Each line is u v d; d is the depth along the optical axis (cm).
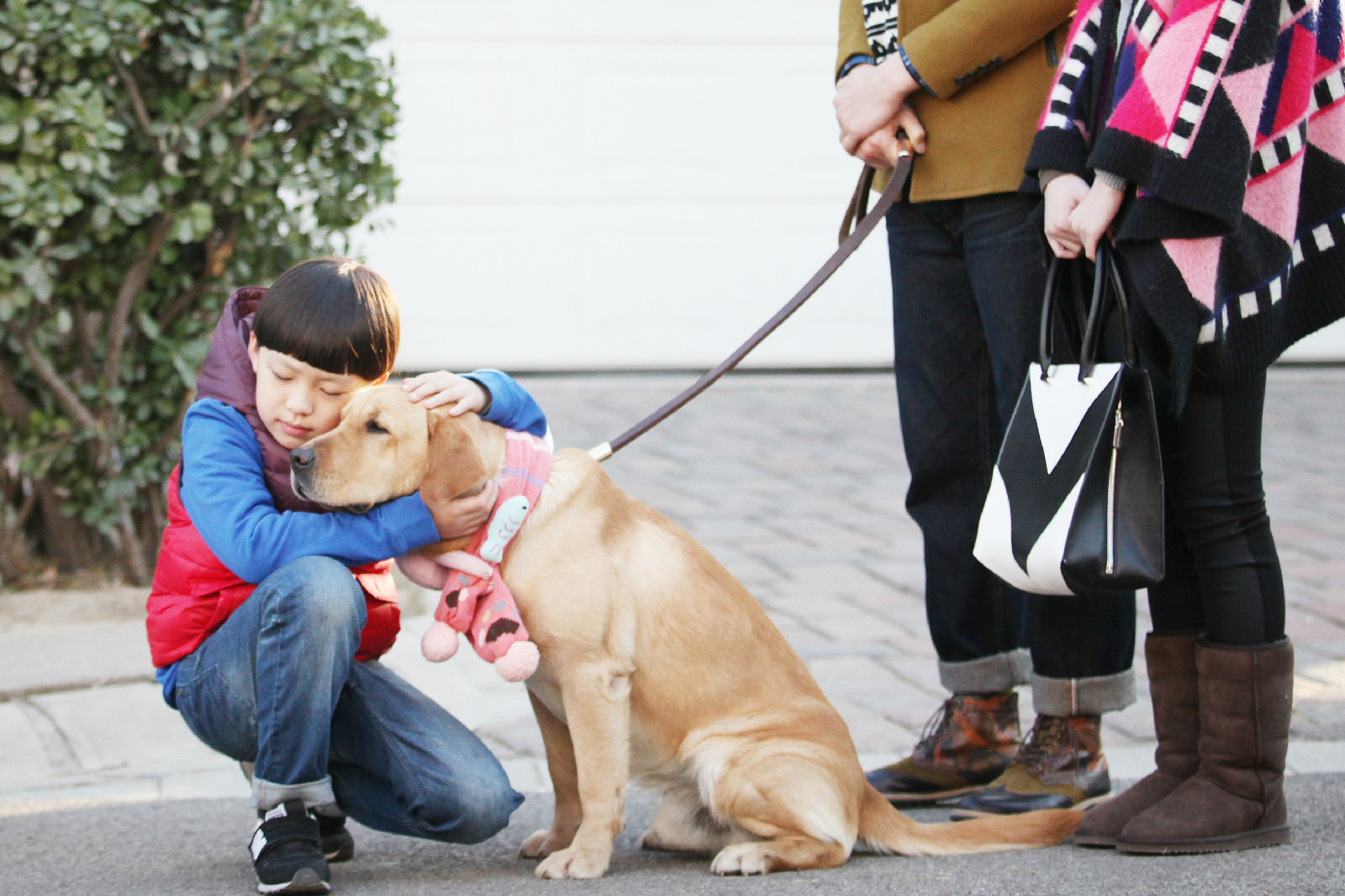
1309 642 468
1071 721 334
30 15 448
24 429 502
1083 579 272
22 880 288
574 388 892
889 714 407
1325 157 284
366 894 274
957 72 324
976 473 353
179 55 473
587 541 292
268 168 497
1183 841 290
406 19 891
